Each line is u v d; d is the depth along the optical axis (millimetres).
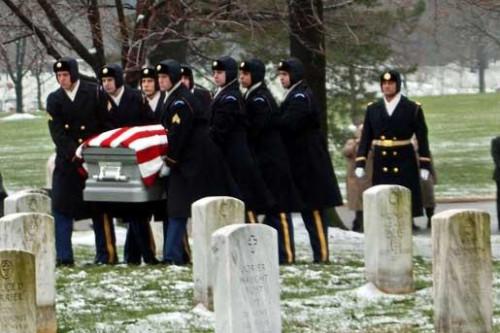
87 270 39031
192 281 36250
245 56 72938
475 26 68312
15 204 36938
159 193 40344
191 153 39906
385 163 44281
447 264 27016
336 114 80312
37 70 61375
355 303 32750
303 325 29688
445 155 116562
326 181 42562
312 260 43375
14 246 28359
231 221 31891
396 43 83000
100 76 41938
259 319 25016
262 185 40969
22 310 23844
